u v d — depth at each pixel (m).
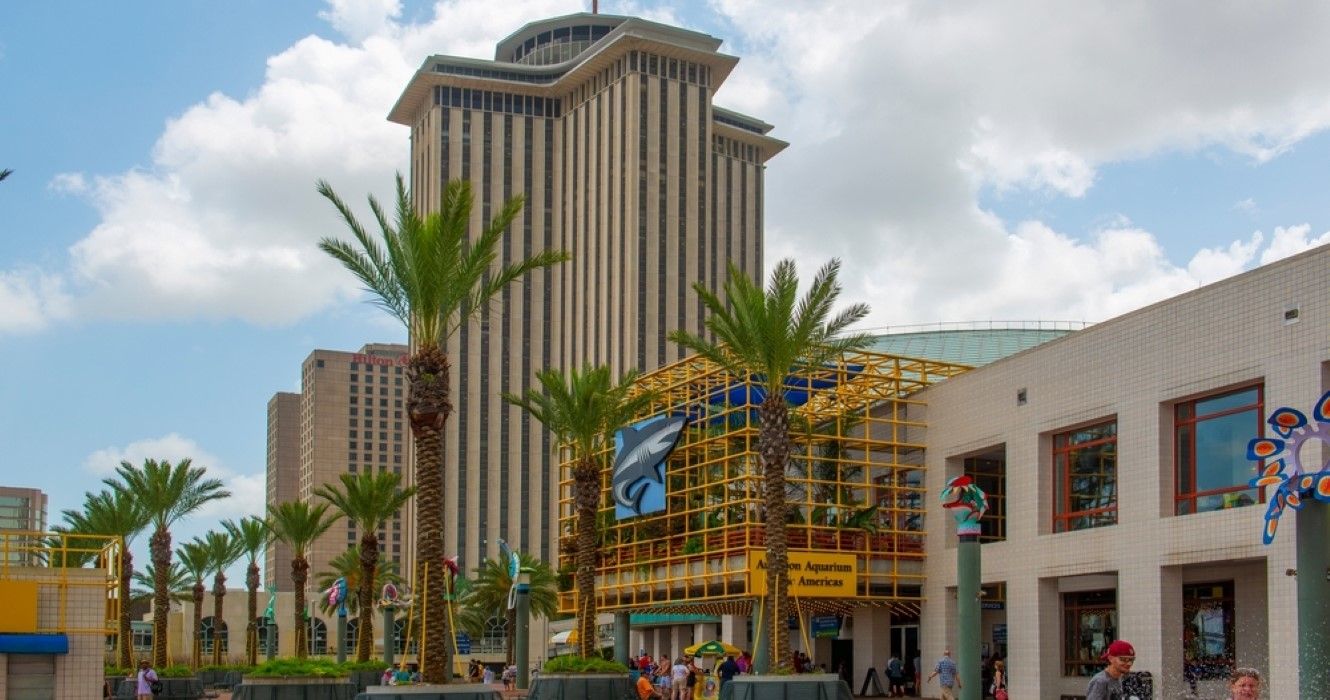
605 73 176.62
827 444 52.00
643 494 54.84
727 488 50.31
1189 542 36.66
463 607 115.81
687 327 169.12
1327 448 31.67
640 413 59.44
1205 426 37.34
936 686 48.88
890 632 53.34
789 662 38.62
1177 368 37.81
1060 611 43.62
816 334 42.03
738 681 36.16
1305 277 33.59
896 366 52.12
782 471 40.41
